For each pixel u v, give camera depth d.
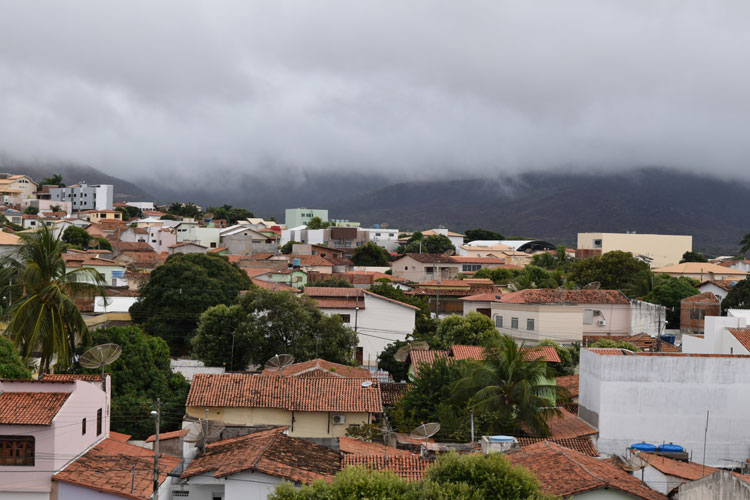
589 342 81.19
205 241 180.12
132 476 32.81
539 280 123.25
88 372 49.66
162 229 171.62
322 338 66.62
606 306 87.62
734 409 45.28
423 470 33.81
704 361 45.38
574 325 82.44
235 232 181.50
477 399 46.91
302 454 34.44
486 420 46.00
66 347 49.44
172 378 53.94
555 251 198.25
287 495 26.94
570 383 58.53
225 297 81.81
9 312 49.66
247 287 93.56
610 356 45.38
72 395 33.22
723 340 53.38
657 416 45.16
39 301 48.69
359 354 82.69
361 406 44.09
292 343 65.56
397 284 121.06
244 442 35.47
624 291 110.75
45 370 49.72
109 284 101.50
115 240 163.12
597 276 116.56
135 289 101.81
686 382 45.31
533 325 82.69
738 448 45.09
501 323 87.25
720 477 28.77
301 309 66.94
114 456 35.03
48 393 33.16
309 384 45.91
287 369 55.84
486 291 109.81
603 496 29.50
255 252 168.50
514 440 37.75
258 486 30.95
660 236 190.62
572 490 29.38
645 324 88.56
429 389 49.75
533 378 48.06
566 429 47.47
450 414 46.00
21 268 49.69
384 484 27.31
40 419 31.30
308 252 172.88
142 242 155.88
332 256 169.00
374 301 83.19
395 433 43.72
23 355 47.94
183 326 79.56
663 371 45.38
